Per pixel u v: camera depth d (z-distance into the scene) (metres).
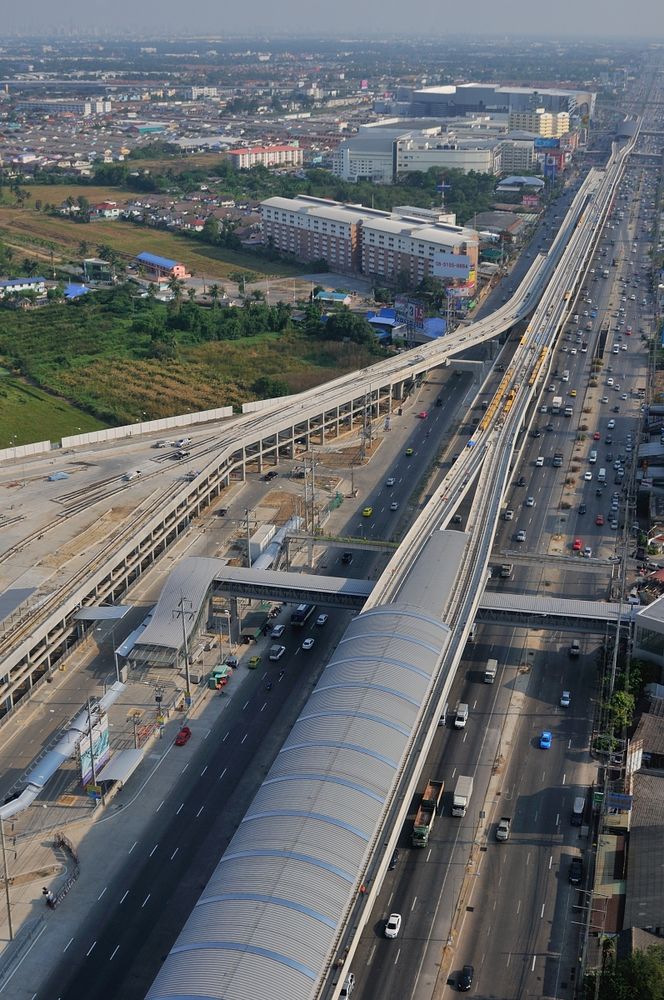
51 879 199.88
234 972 152.62
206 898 169.62
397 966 179.00
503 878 198.38
